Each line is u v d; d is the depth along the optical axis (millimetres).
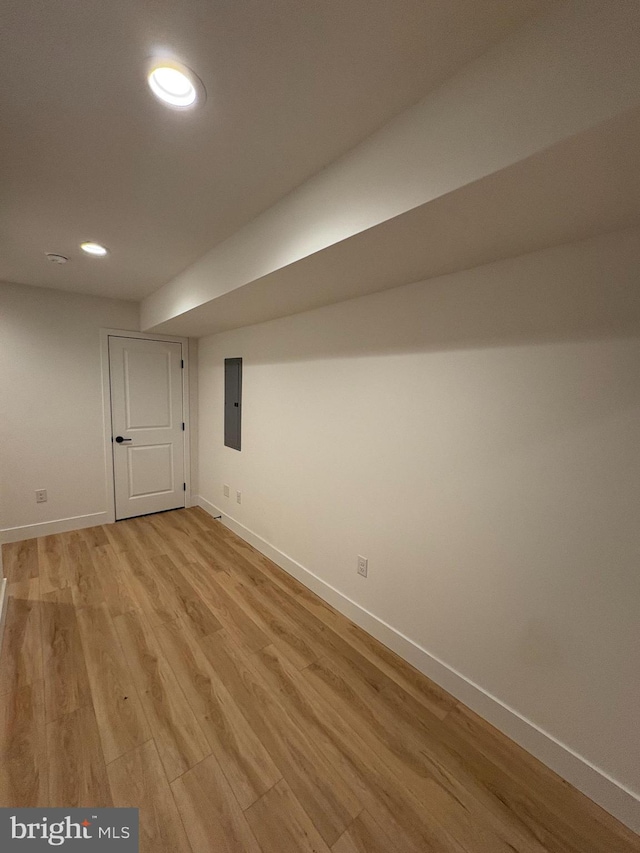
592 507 1227
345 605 2217
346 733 1465
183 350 3930
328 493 2316
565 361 1270
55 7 781
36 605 2242
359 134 1156
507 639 1467
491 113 854
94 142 1219
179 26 819
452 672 1658
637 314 1117
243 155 1278
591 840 1144
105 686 1650
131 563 2799
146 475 3801
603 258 1177
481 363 1501
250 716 1525
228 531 3482
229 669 1775
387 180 1103
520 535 1411
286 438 2686
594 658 1240
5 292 2926
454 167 931
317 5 765
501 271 1424
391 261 1454
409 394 1794
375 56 880
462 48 850
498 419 1460
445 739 1454
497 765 1358
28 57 897
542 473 1339
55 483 3279
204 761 1334
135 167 1358
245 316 2670
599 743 1237
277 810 1188
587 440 1229
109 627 2055
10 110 1070
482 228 1146
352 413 2115
